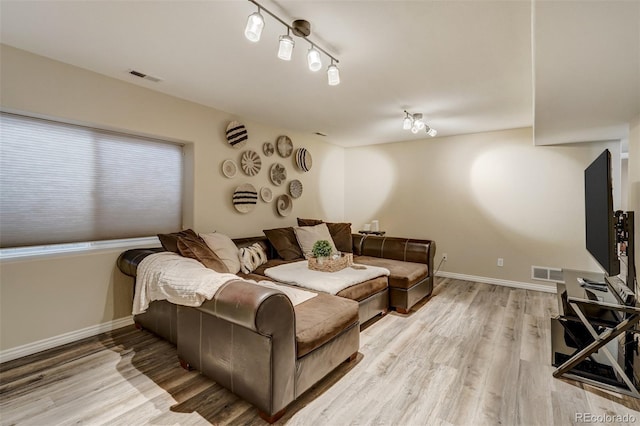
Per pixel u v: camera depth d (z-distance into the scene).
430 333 2.69
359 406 1.73
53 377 1.98
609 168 2.02
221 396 1.80
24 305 2.24
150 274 2.18
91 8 1.66
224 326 1.73
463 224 4.52
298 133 4.57
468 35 1.87
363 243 4.24
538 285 3.99
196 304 1.80
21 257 2.26
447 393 1.85
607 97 2.15
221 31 1.88
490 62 2.22
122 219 2.86
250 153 3.80
